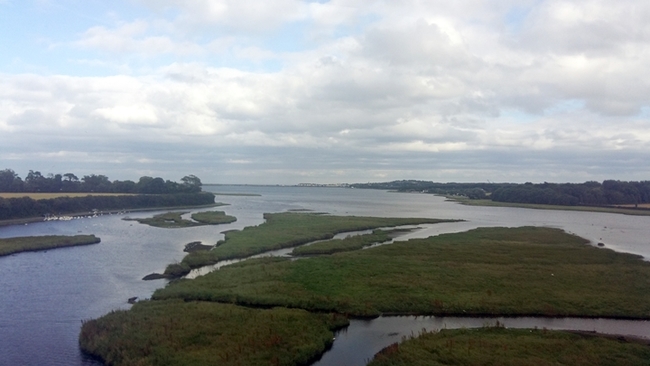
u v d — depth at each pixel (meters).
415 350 30.70
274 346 30.80
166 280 51.47
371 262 57.84
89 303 42.53
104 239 84.25
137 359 28.62
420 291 45.03
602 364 28.89
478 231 96.25
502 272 53.38
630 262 62.00
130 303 42.53
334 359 30.64
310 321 36.09
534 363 28.62
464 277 50.59
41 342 33.16
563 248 73.31
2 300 43.28
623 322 39.09
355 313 39.66
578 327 37.59
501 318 39.72
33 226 106.19
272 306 41.16
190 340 31.52
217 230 99.88
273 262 58.53
